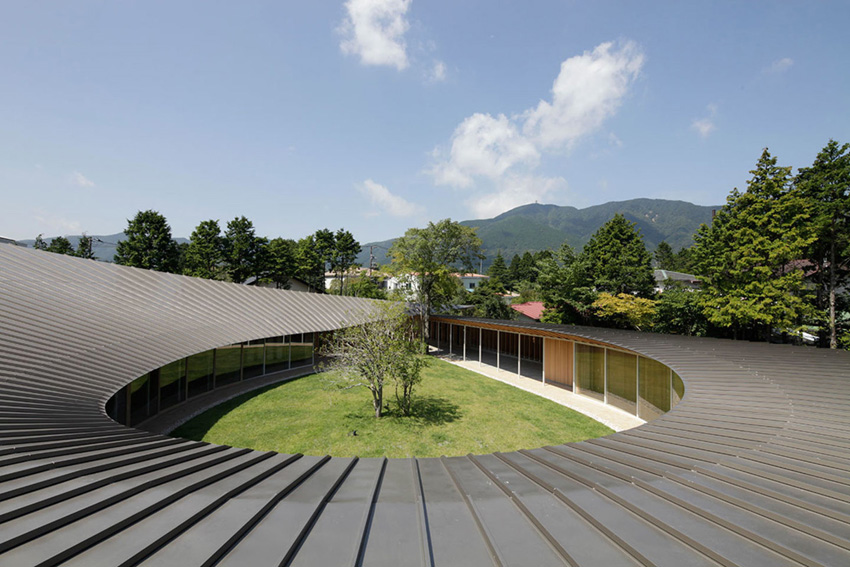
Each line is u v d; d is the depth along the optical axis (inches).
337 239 1908.2
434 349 1146.7
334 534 114.4
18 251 504.7
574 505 128.5
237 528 112.7
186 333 505.4
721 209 911.0
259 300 741.9
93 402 287.3
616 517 120.5
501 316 1469.0
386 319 543.8
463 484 154.9
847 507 121.8
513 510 131.3
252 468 167.3
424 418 500.4
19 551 93.5
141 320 484.7
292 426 465.4
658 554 99.7
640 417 514.6
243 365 673.6
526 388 682.8
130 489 130.3
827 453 178.5
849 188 732.7
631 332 604.1
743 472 157.9
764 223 756.0
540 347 943.7
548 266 1156.5
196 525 114.5
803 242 698.8
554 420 506.6
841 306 815.1
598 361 597.0
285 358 772.6
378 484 157.3
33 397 260.7
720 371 337.7
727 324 781.3
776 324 757.9
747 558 96.3
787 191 772.0
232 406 542.9
